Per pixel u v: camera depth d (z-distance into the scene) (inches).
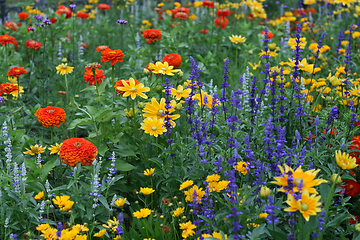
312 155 109.2
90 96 165.9
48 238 87.8
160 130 111.3
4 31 241.6
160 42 241.6
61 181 123.6
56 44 245.3
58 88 194.7
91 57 242.8
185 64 209.8
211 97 120.3
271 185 107.4
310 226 83.4
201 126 117.3
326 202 87.7
